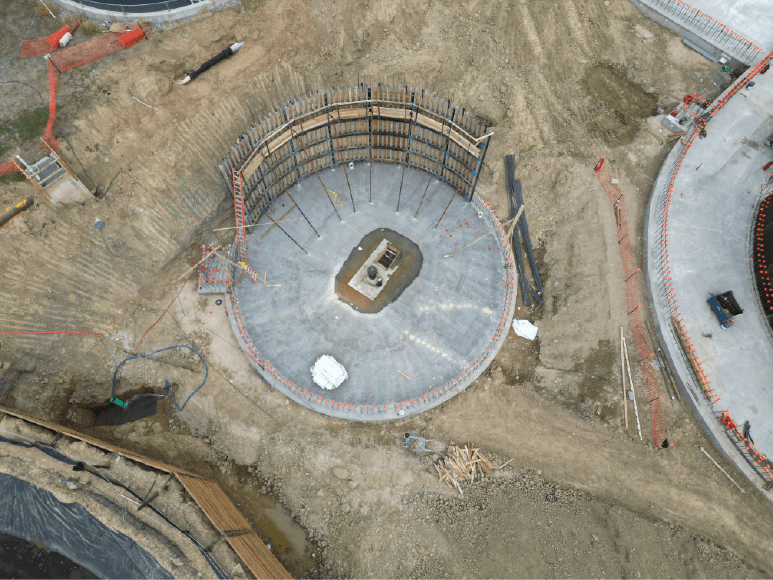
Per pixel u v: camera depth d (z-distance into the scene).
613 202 32.84
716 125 35.00
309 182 35.91
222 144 33.28
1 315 26.95
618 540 24.39
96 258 29.33
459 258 33.38
